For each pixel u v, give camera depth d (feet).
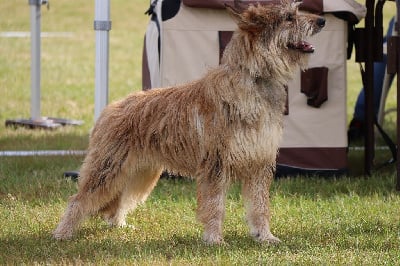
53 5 101.40
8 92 57.41
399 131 32.65
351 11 33.35
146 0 106.63
